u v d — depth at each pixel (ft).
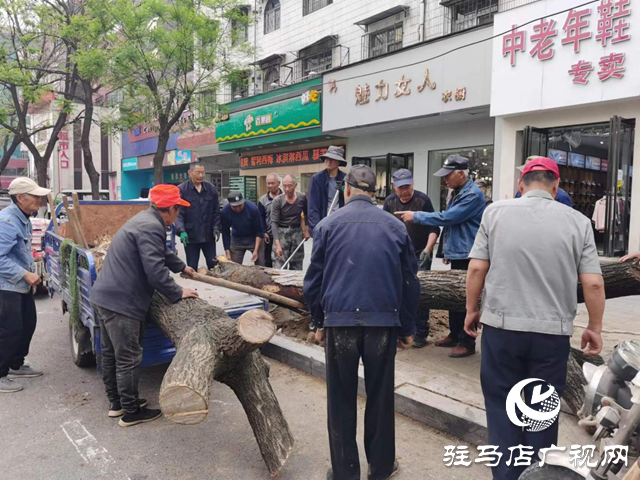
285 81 60.13
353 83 46.06
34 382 14.67
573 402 11.04
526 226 8.12
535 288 8.00
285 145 59.77
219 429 11.76
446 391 12.40
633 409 7.11
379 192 50.80
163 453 10.65
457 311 14.66
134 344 11.68
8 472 9.87
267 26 62.85
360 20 50.98
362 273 8.79
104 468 10.04
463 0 41.96
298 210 22.52
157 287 11.35
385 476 9.35
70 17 46.88
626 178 31.78
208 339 9.52
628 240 31.89
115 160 101.04
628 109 30.66
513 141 35.99
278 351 16.15
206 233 22.99
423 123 43.70
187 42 42.96
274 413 10.03
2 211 14.10
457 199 14.30
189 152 76.84
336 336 8.87
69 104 51.29
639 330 17.61
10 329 13.76
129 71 43.88
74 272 14.38
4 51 47.60
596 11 30.14
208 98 51.19
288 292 17.10
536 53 33.04
